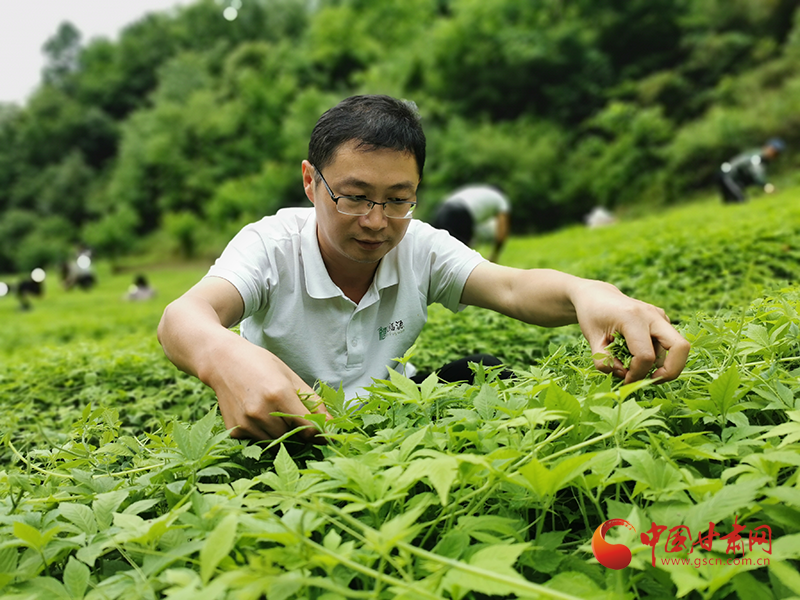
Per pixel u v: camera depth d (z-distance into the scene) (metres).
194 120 43.00
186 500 1.17
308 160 1.84
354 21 42.16
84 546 1.05
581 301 1.58
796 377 1.40
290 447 1.47
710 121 25.06
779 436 1.22
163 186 44.31
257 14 59.09
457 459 0.93
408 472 0.95
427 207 27.86
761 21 30.17
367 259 1.83
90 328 9.20
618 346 1.45
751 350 1.51
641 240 7.61
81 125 59.81
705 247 5.22
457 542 0.93
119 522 1.02
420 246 2.14
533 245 13.02
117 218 42.25
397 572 0.98
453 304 2.16
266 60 45.56
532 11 34.44
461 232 6.64
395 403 1.42
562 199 27.27
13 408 3.04
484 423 1.22
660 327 1.40
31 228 51.47
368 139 1.65
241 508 1.02
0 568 1.02
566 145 30.03
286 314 2.00
